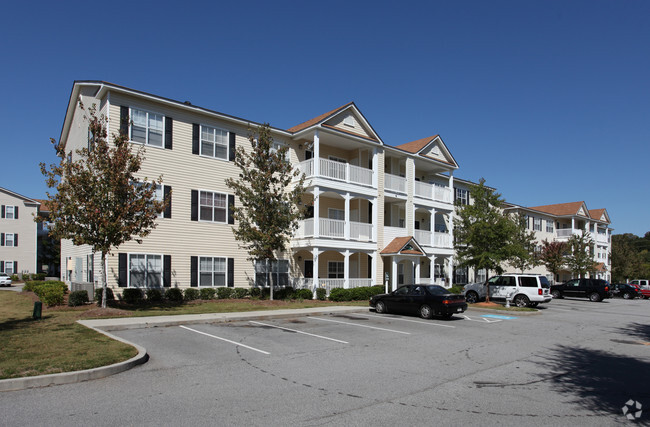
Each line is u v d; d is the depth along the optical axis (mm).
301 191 20750
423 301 17281
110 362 8195
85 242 15180
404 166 31844
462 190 37969
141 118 19609
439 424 5812
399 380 7996
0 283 35625
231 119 22375
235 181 22188
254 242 20578
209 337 11648
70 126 27438
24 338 10438
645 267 58250
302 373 8289
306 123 26359
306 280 24188
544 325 16562
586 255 41406
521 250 24203
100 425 5488
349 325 14625
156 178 19828
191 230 20766
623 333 15086
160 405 6297
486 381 8117
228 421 5715
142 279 19125
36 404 6254
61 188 14883
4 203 42531
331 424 5707
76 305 16906
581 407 6711
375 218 26594
